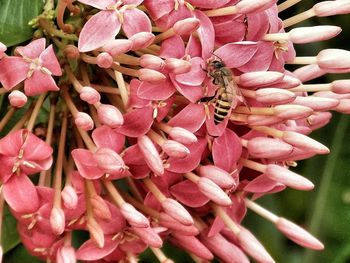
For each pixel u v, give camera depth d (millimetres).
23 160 194
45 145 196
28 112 206
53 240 205
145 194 213
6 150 194
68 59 207
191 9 197
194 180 203
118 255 212
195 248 214
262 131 208
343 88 210
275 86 204
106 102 210
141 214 198
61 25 205
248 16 202
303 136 205
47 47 200
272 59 211
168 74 194
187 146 202
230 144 206
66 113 208
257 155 206
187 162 203
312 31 203
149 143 195
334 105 205
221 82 197
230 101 199
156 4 195
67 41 209
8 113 207
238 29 202
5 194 194
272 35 205
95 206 198
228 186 202
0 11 208
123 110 206
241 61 202
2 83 195
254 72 201
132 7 194
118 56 196
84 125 194
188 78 195
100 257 205
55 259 207
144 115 196
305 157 214
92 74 210
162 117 198
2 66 194
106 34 191
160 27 198
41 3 209
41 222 199
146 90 193
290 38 204
